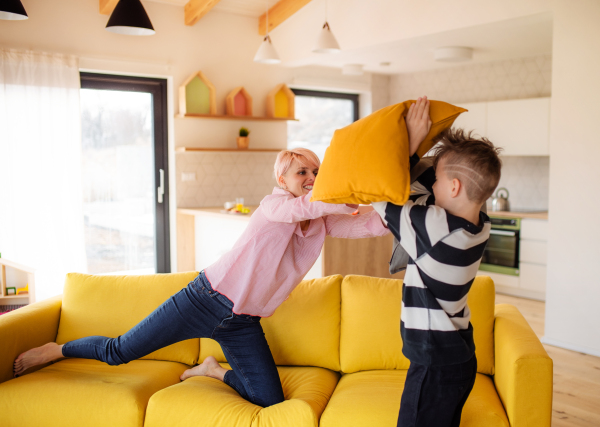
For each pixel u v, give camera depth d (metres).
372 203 1.39
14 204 4.08
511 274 4.83
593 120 3.19
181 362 2.18
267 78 5.35
